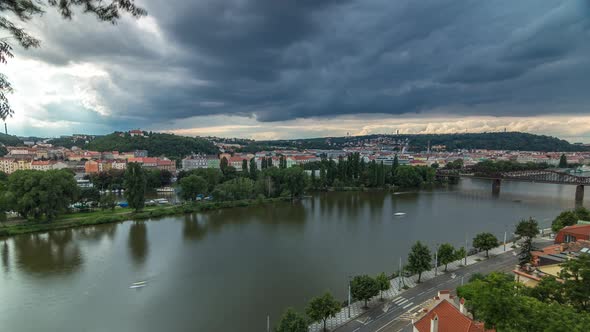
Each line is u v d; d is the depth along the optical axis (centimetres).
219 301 8831
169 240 14175
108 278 10281
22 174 16588
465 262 10881
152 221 17650
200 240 14162
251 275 10462
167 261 11688
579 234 9838
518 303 4881
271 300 8869
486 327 5075
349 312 7862
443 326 5116
